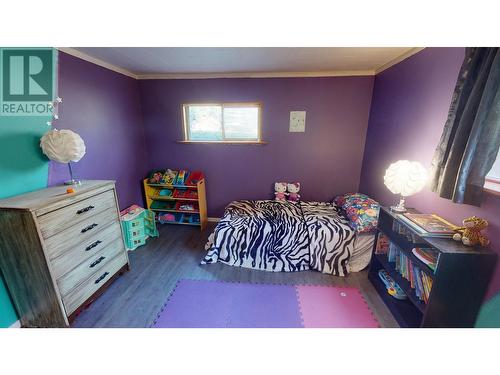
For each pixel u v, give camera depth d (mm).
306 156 3148
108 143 2584
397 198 2191
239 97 3012
